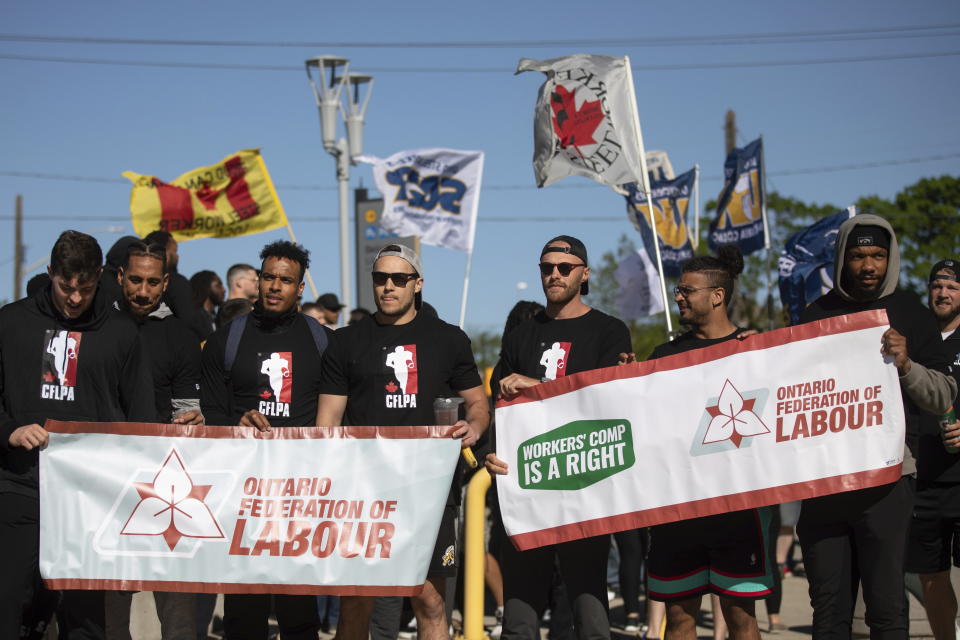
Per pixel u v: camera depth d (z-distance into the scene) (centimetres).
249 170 1162
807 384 527
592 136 810
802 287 917
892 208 3694
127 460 537
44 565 529
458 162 1221
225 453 540
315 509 535
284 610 557
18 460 526
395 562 529
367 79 1712
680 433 539
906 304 534
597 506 546
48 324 531
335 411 567
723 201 1284
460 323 1191
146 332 604
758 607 971
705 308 550
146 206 1147
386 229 1224
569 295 579
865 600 514
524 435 560
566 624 772
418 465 533
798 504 1061
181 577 534
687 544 538
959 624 715
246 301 816
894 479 509
